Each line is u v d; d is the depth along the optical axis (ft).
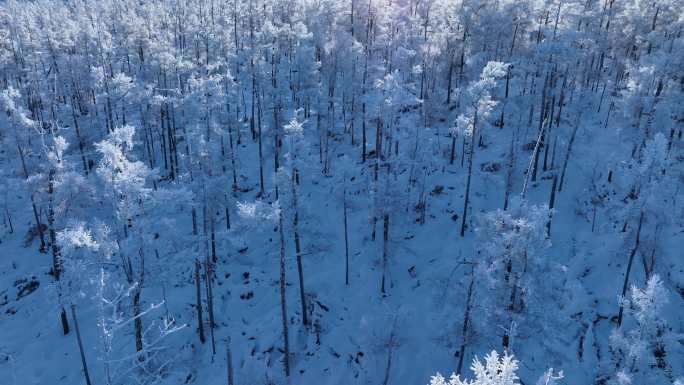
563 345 86.99
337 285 112.37
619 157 126.72
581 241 110.42
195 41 200.54
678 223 101.24
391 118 127.75
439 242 120.78
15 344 103.55
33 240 138.21
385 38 179.32
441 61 170.60
